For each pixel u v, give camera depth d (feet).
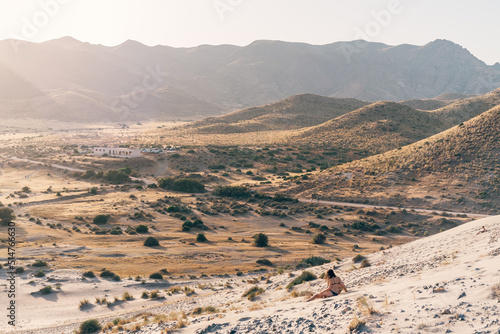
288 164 554.87
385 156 449.06
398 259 62.28
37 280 133.28
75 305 109.70
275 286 81.97
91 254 192.95
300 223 320.70
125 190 419.74
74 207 330.13
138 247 217.77
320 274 80.23
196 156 591.78
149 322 53.88
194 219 318.04
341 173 430.61
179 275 163.12
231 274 170.19
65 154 638.12
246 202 385.70
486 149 383.86
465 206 323.98
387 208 335.67
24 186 437.17
